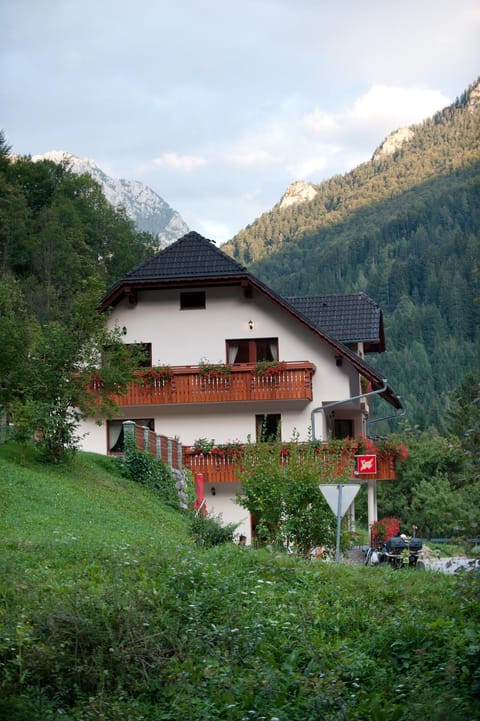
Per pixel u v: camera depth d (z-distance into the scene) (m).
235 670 12.52
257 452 27.20
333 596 16.98
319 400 41.81
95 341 31.70
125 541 20.59
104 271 84.06
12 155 92.69
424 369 175.00
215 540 26.77
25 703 10.67
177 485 34.28
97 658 12.02
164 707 11.51
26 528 21.44
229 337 42.16
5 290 31.72
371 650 13.97
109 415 32.38
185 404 42.09
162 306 42.56
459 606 15.59
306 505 26.22
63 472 29.33
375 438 47.75
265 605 15.68
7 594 14.02
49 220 81.31
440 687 11.88
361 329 45.78
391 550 31.23
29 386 30.34
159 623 13.57
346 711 10.95
